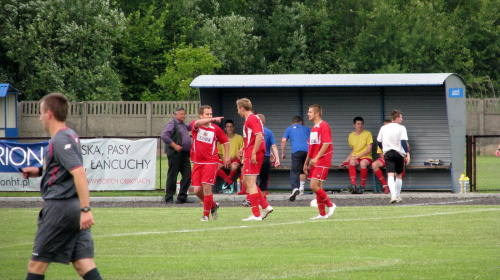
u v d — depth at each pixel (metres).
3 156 63.19
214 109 69.81
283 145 62.28
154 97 150.25
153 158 63.56
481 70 165.00
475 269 27.42
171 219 45.44
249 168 43.75
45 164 20.92
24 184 63.25
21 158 62.97
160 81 140.62
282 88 71.38
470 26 163.50
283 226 40.94
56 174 20.67
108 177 63.28
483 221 42.50
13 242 35.84
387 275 26.36
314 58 162.62
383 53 157.88
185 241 35.41
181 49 140.75
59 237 20.53
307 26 163.25
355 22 165.50
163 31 161.50
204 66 138.75
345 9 167.25
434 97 68.50
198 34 159.88
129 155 63.34
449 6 172.88
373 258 30.03
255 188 43.97
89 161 63.25
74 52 144.25
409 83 62.41
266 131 57.81
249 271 27.31
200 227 40.97
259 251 32.22
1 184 63.12
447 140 68.25
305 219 44.53
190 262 29.38
